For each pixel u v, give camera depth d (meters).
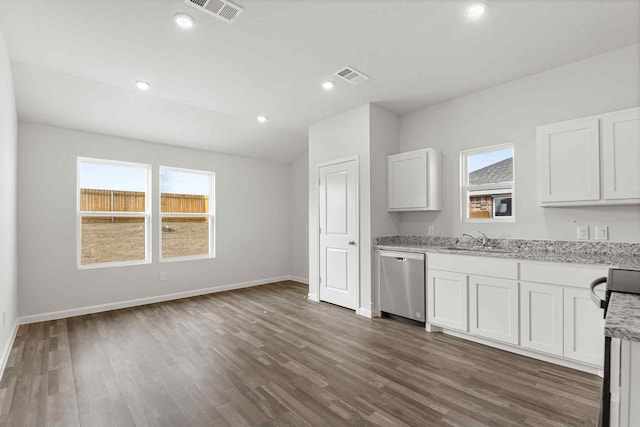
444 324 3.01
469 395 2.00
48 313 3.63
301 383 2.17
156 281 4.47
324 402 1.95
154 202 4.50
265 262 5.77
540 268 2.42
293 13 2.13
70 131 3.86
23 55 2.65
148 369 2.39
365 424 1.74
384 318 3.62
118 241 4.31
